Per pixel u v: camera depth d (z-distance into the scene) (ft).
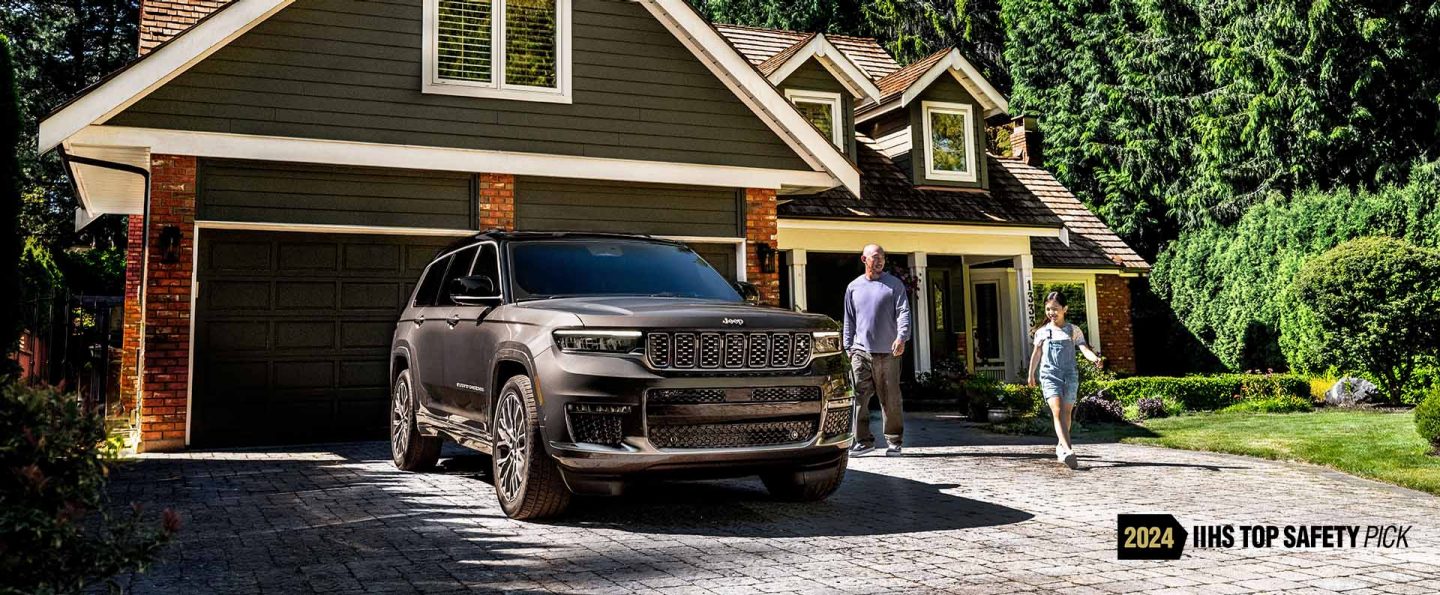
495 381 20.86
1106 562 16.14
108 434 11.34
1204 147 87.45
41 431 10.49
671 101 41.01
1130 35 94.22
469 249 25.44
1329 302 52.70
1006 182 64.13
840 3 112.57
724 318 19.08
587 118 39.42
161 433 32.55
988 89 60.49
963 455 31.99
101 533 17.89
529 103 38.52
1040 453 32.60
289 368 35.12
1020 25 105.50
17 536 10.04
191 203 33.32
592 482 18.28
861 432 31.89
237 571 15.43
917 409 55.11
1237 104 85.30
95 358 48.29
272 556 16.53
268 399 34.68
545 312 19.69
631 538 18.12
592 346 18.54
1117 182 94.32
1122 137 93.35
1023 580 14.80
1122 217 94.48
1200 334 72.43
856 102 58.95
